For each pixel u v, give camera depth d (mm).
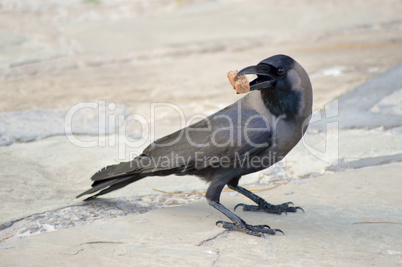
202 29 23703
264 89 7699
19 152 10773
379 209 8164
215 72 17328
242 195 9164
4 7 28031
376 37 21656
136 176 8297
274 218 8078
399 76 15961
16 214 8094
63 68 18156
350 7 27062
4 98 14680
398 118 12516
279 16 25562
